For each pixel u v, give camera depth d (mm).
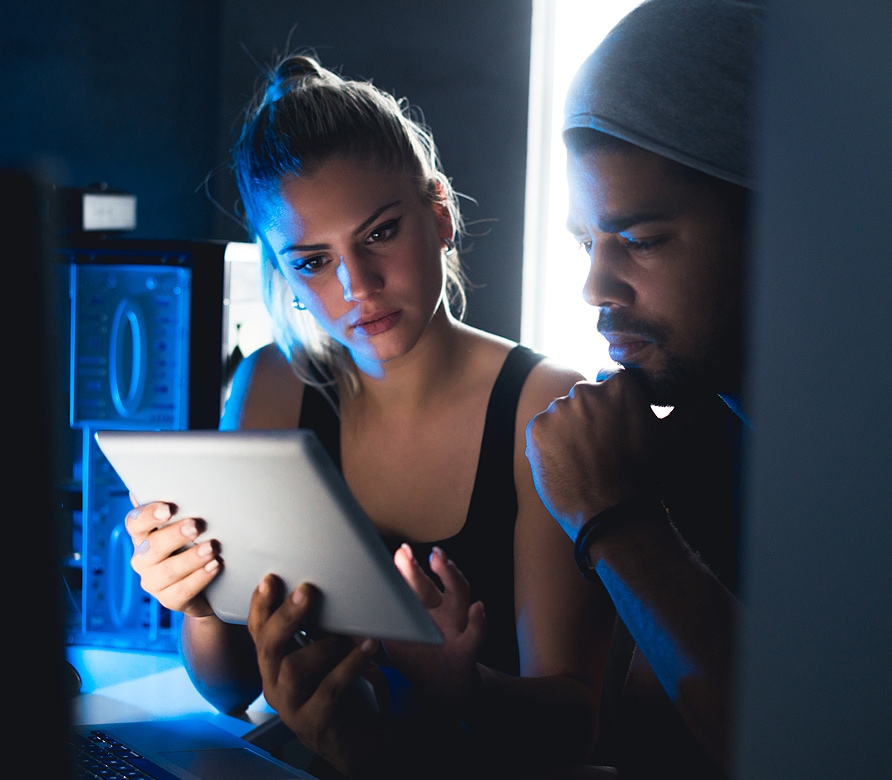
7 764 373
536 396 1320
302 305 1352
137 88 2873
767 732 336
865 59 309
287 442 763
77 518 1503
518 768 967
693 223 761
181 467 853
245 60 2859
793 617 329
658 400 848
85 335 1507
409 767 870
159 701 1145
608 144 777
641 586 756
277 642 850
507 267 2678
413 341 1252
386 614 817
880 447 312
